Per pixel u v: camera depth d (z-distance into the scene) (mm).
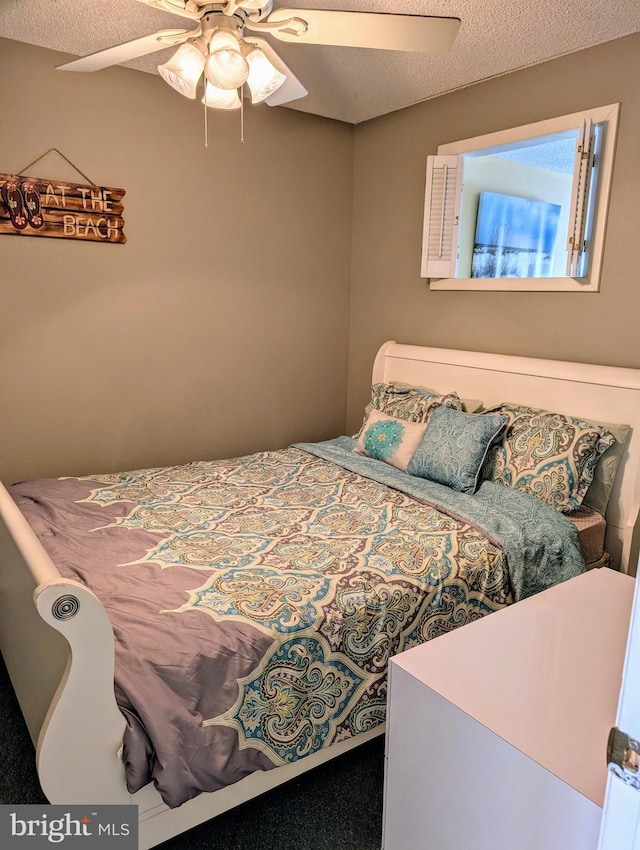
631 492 2330
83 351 2838
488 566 1962
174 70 1729
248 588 1672
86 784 1259
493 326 2951
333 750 1648
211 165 3078
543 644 1392
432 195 3002
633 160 2352
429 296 3262
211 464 2934
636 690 633
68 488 2459
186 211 3037
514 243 3877
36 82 2529
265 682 1473
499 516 2170
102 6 2141
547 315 2715
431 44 1697
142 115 2826
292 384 3631
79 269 2766
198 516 2232
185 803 1390
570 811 981
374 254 3578
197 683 1377
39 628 1449
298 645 1539
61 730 1210
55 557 1837
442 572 1867
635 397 2303
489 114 2826
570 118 2496
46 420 2789
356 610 1661
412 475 2639
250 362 3424
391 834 1382
